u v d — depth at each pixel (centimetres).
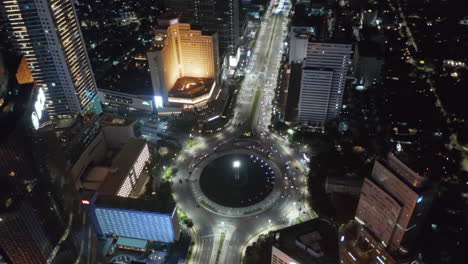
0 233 17388
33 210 17025
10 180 15400
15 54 15875
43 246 18225
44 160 17300
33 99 15712
